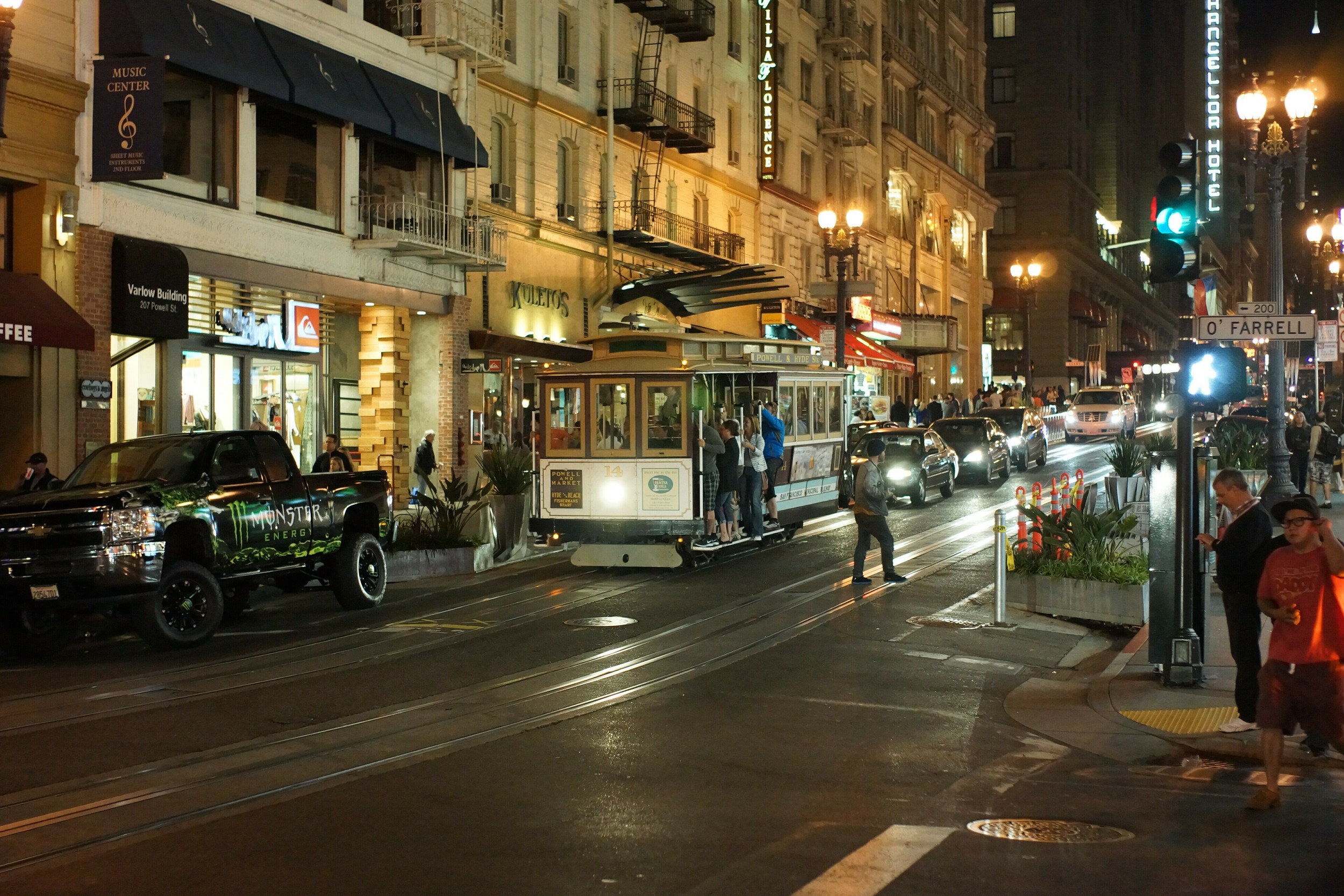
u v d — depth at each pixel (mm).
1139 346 114812
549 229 34125
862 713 10875
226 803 8117
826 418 25328
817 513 24734
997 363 87688
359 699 11352
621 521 19750
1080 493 20953
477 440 31859
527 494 22906
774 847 7102
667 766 9062
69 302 20375
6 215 19875
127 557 13641
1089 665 13336
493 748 9586
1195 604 12312
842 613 16016
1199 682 11586
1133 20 116188
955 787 8523
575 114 35312
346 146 26844
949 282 71500
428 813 7852
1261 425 35750
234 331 24172
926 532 24688
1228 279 152500
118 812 7895
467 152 29484
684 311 41500
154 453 15398
